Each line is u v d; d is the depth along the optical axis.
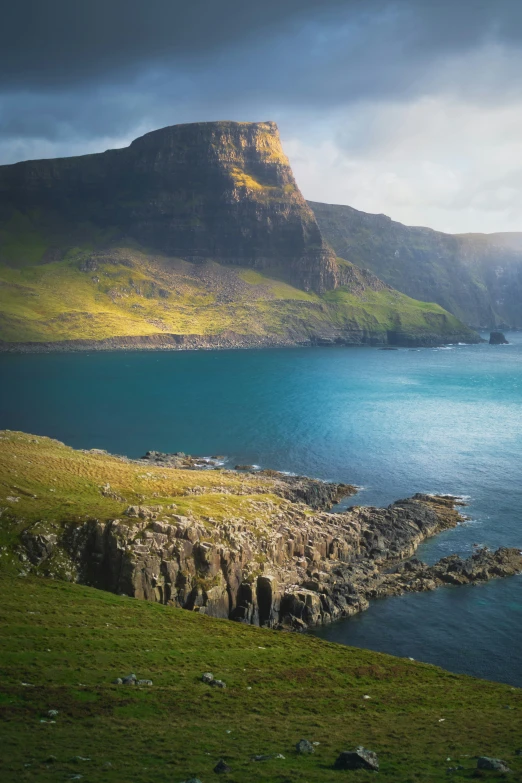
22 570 102.19
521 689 77.50
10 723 51.38
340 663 82.25
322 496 163.12
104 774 41.75
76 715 54.66
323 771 43.75
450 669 90.75
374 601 113.31
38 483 128.38
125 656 73.56
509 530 146.88
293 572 116.31
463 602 112.19
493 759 44.69
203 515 120.06
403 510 152.62
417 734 55.16
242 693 66.38
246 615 105.31
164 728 53.12
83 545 106.62
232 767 44.19
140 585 102.44
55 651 71.50
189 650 79.75
